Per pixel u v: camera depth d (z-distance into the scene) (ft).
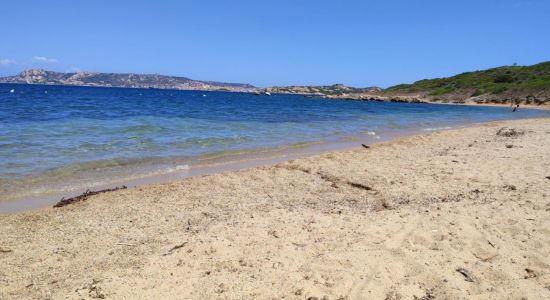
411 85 350.43
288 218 21.71
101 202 25.61
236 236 19.02
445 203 23.85
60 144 43.29
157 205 25.13
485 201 24.00
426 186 28.76
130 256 17.37
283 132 64.49
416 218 21.03
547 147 43.27
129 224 21.70
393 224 20.31
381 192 27.66
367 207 24.39
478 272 15.38
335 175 32.94
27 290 14.47
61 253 17.88
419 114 128.16
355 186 29.84
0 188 27.89
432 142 53.67
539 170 32.09
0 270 16.19
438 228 19.54
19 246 18.66
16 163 34.27
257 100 249.34
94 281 14.87
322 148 49.98
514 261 16.17
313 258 16.56
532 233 18.74
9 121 63.82
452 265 15.93
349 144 54.03
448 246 17.60
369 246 17.69
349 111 138.51
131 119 75.61
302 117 100.22
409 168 34.99
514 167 33.40
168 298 13.57
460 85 287.28
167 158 40.42
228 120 82.94
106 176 32.68
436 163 36.27
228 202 25.82
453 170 33.12
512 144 45.88
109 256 17.46
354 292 13.99
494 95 230.68
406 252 17.04
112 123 66.08
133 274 15.37
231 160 40.88
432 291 14.14
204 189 28.94
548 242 17.75
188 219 22.50
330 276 15.02
